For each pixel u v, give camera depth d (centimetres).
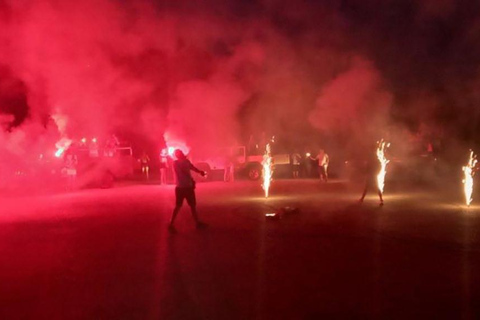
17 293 869
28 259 1128
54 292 870
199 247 1206
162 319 729
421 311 740
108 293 855
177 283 902
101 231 1481
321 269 978
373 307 759
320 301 789
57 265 1066
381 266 995
